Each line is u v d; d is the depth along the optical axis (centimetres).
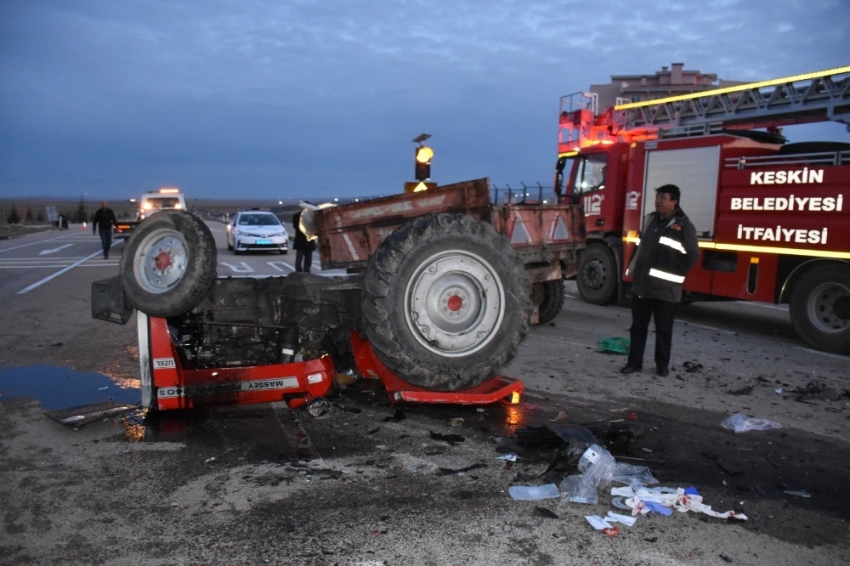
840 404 588
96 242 2912
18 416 525
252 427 497
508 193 1359
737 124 1263
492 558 316
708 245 958
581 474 408
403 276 504
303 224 727
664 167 1031
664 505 373
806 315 831
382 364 556
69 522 348
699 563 316
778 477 423
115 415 515
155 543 327
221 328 544
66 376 646
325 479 403
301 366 530
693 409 567
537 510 365
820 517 368
